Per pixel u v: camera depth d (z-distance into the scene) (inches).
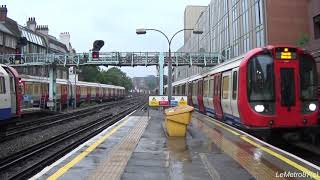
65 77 3144.7
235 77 683.4
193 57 1923.0
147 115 1161.4
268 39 1315.2
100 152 485.7
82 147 527.2
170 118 630.5
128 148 514.0
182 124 630.5
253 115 617.9
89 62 1905.8
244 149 494.6
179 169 385.1
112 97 3690.9
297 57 626.5
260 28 1395.2
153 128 773.9
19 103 911.7
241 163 408.8
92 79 3927.2
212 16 2311.8
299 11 1316.4
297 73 622.5
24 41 2052.2
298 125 617.0
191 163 414.6
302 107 620.7
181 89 1771.7
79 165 402.9
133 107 2032.5
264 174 358.3
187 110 629.0
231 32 1825.8
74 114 1566.2
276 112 616.4
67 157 449.7
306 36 1119.0
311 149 621.6
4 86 824.9
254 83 625.0
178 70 3636.8
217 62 1927.9
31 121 1190.9
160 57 1829.5
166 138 613.9
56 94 1974.7
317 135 640.4
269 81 621.0
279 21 1316.4
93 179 342.6
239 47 1683.1
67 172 370.0
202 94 1134.4
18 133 906.7
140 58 1913.1
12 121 888.9
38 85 1792.6
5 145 751.1
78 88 2476.6
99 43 1748.3
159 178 348.8
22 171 463.5
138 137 629.6
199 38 2805.1
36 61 1915.6
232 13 1803.6
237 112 680.4
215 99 886.4
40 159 574.2
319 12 1010.1
